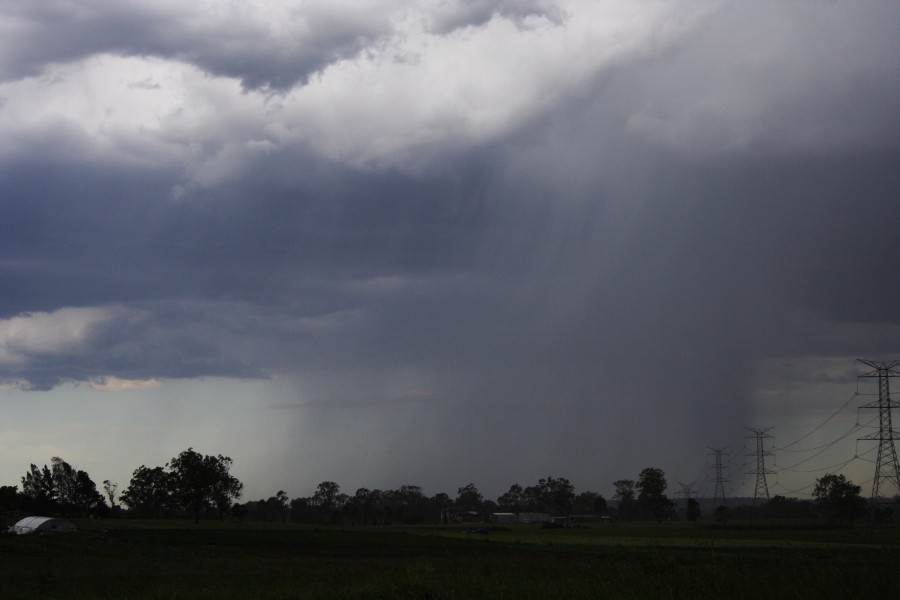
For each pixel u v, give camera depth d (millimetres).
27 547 73562
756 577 23391
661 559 33500
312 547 93500
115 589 33281
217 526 160250
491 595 22938
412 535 126500
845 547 92125
